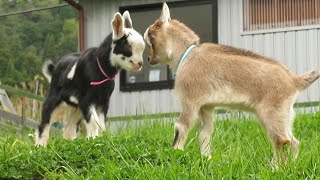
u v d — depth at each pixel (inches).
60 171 72.2
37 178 72.9
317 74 71.8
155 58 80.4
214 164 67.8
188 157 69.3
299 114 117.1
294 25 151.9
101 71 95.3
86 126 95.0
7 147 82.8
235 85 73.0
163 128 104.7
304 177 65.6
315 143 80.3
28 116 142.3
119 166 68.9
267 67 72.4
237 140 86.0
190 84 74.9
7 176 72.4
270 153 75.4
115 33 95.1
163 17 80.7
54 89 100.0
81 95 96.0
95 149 75.3
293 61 151.6
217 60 74.4
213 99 74.0
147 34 80.7
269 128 71.0
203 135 77.2
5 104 136.0
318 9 150.5
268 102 71.1
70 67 97.8
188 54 76.6
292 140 71.3
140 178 63.6
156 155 71.4
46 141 99.3
